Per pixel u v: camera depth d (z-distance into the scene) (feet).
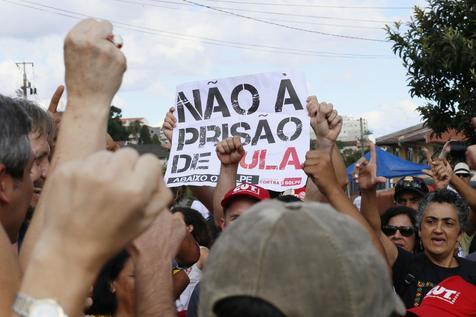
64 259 3.47
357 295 3.83
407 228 17.57
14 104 5.97
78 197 3.42
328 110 11.08
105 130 5.29
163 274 6.25
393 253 13.21
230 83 16.28
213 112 16.43
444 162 17.24
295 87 15.87
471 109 32.01
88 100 5.24
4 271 4.69
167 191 3.67
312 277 3.83
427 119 33.91
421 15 33.73
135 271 6.24
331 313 3.82
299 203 4.30
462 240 20.25
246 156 15.87
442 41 31.96
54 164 5.11
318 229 3.94
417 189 22.00
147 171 3.48
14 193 5.86
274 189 15.49
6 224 5.97
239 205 13.10
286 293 3.84
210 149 16.24
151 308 6.10
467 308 8.68
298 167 15.44
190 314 11.14
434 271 13.25
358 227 4.13
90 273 3.51
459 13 33.47
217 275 4.05
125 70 5.41
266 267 3.88
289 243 3.91
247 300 3.88
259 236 3.98
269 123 15.89
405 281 13.17
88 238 3.45
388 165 50.70
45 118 8.23
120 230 3.48
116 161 3.48
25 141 5.87
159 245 6.28
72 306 3.47
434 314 8.66
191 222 15.65
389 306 4.17
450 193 13.91
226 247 4.08
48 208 3.53
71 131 5.18
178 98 16.83
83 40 5.22
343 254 3.88
